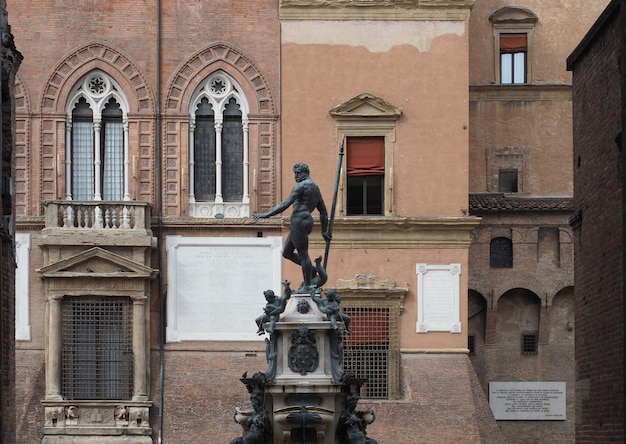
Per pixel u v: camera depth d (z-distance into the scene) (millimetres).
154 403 65875
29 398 65438
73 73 68375
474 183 76938
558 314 75562
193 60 68688
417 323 67375
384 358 67125
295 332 39875
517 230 75125
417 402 65812
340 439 39969
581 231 57781
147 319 66500
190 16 68812
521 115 77312
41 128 68062
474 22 77812
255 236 67938
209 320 67438
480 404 66312
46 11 68438
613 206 51562
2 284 48469
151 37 68688
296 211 41062
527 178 76938
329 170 68250
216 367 66812
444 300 67562
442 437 65062
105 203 66688
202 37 68750
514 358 75438
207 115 68875
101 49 68438
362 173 68312
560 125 77250
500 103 77250
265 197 68500
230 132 69062
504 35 77750
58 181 67875
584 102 57312
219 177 68562
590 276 55719
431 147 68250
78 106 68688
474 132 77188
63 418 65438
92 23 68562
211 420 65500
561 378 75375
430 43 68625
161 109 68438
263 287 67812
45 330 66188
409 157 68125
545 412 75188
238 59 68688
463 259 67688
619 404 49969
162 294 67062
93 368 66312
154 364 66688
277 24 68812
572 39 77812
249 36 68750
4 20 50406
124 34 68625
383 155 68250
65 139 68250
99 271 66125
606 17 52062
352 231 67500
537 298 75312
